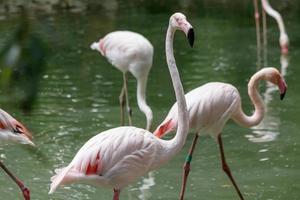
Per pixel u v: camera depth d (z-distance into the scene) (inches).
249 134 454.0
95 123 475.2
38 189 343.0
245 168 384.2
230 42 813.9
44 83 599.2
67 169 251.8
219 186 353.1
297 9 1069.1
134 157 259.3
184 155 411.8
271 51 759.7
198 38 840.3
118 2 1106.7
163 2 1127.0
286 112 503.2
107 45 499.5
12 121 314.5
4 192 338.6
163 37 832.3
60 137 440.1
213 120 318.7
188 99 322.3
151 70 666.2
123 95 477.4
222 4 1115.3
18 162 392.8
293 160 396.5
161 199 329.1
